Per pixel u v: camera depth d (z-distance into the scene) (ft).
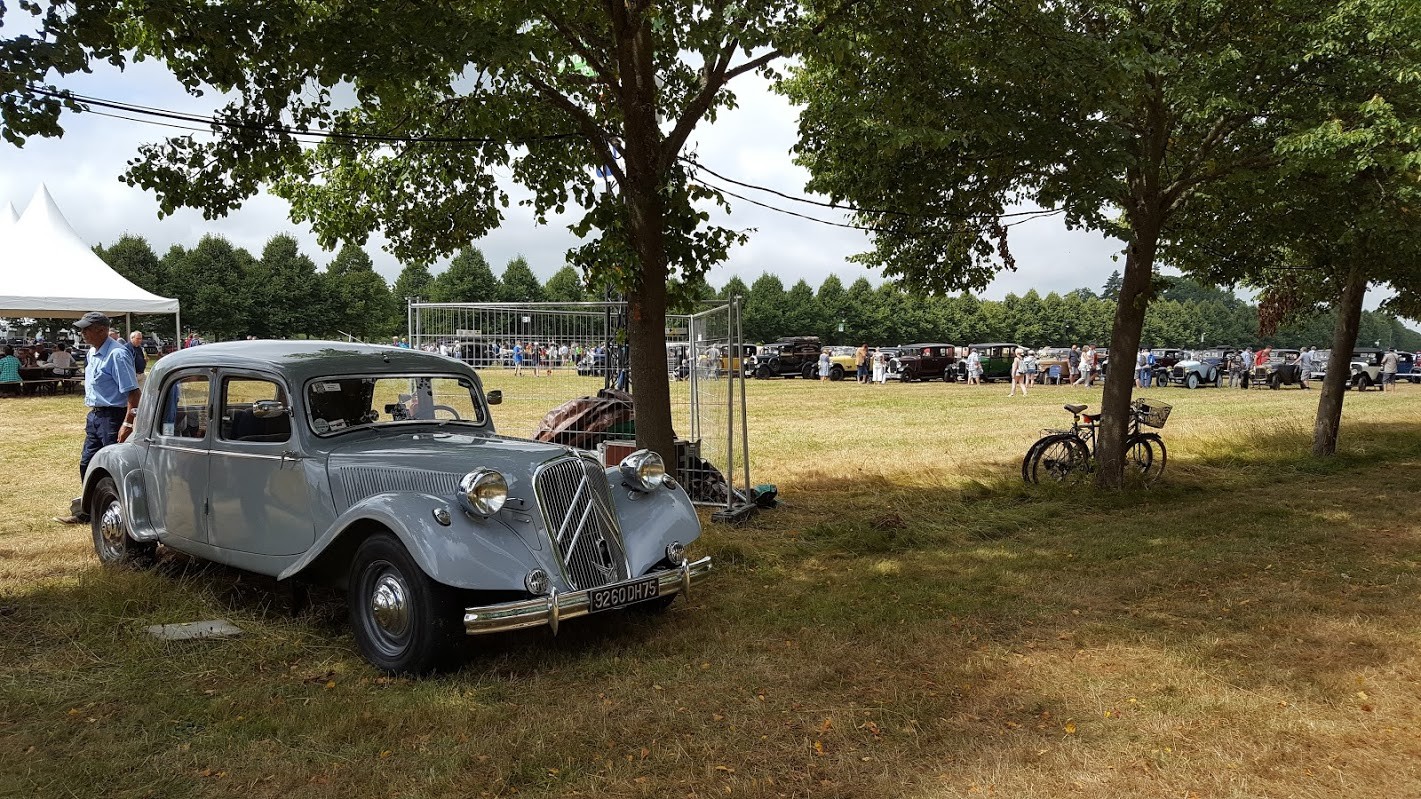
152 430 18.30
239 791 10.18
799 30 19.99
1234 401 80.64
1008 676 13.89
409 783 10.37
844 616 17.13
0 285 61.00
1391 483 34.71
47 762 10.71
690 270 22.59
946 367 119.14
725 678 13.76
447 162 26.45
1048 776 10.52
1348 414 66.08
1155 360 115.65
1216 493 32.50
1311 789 10.20
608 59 25.38
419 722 11.95
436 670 13.61
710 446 30.89
